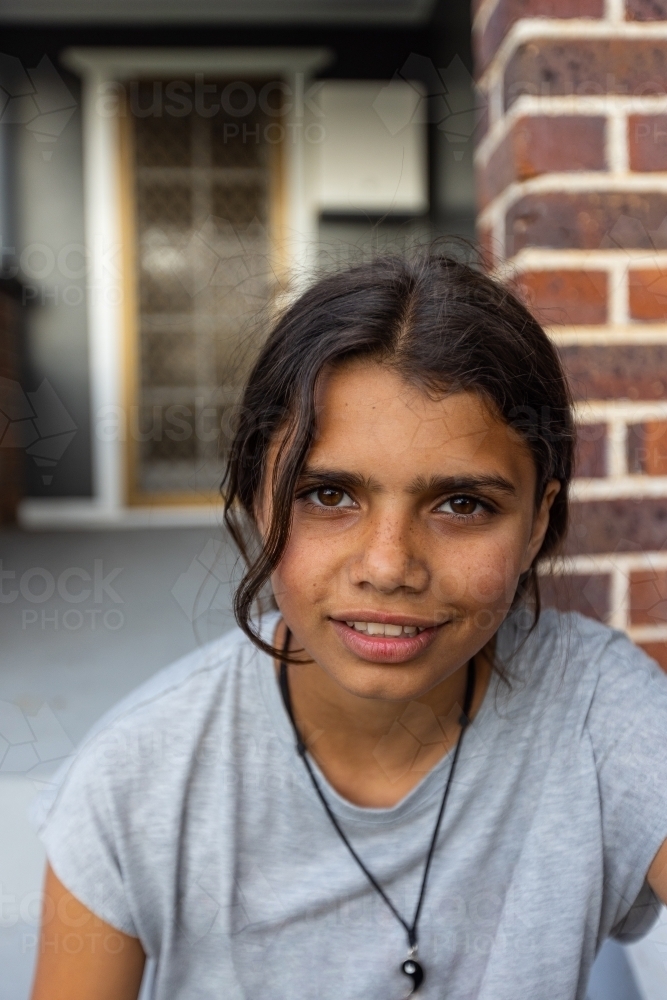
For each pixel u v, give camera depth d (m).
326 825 0.58
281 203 3.91
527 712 0.61
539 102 0.82
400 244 0.78
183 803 0.58
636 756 0.60
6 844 0.88
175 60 3.85
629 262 0.83
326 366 0.50
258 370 0.58
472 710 0.60
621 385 0.84
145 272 3.94
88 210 3.85
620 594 0.84
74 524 3.79
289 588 0.52
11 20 3.83
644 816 0.59
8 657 1.88
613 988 0.75
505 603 0.53
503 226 0.89
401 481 0.49
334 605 0.51
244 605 0.57
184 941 0.59
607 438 0.84
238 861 0.58
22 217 3.80
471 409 0.50
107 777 0.57
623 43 0.82
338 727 0.58
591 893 0.59
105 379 3.92
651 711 0.61
